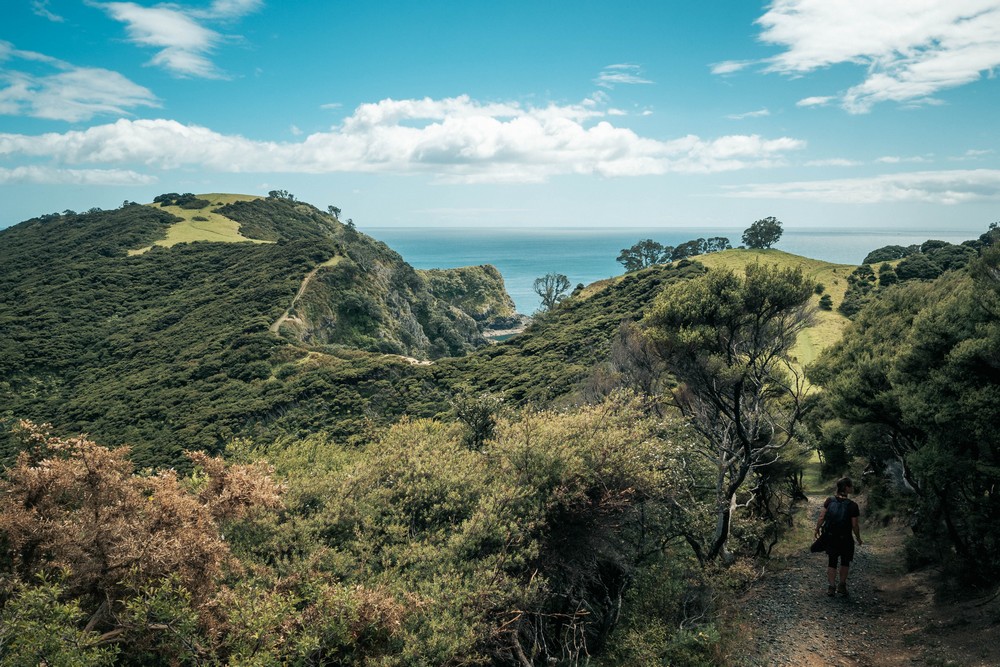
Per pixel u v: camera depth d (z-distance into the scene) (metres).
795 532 13.23
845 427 17.06
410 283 133.50
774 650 6.80
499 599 6.29
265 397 53.84
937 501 9.29
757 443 13.82
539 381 47.28
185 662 5.34
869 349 12.39
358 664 5.52
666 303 11.66
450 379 57.38
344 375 56.62
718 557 10.88
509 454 8.43
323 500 8.30
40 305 88.81
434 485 8.43
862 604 7.89
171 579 5.39
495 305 195.12
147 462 42.91
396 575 6.94
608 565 8.34
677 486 9.38
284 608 5.33
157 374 64.19
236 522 7.23
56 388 66.75
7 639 4.51
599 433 8.38
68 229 135.88
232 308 83.31
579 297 88.19
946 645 6.04
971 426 7.48
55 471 5.91
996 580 7.07
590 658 6.91
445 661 5.46
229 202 157.62
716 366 10.92
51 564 5.38
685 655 6.65
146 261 108.44
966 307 8.68
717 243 112.62
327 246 109.25
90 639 4.76
